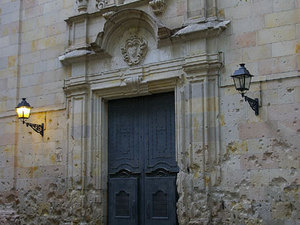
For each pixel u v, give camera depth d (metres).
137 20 11.88
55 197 12.88
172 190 11.29
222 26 10.50
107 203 12.30
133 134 12.25
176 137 11.07
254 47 10.24
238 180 9.98
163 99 11.88
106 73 12.45
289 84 9.68
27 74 14.28
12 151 14.08
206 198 10.19
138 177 11.98
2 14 15.08
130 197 11.92
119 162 12.34
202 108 10.58
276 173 9.54
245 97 9.57
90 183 12.24
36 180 13.40
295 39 9.77
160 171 11.62
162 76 11.45
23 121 12.68
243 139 10.07
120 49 12.35
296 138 9.41
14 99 14.34
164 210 11.36
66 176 12.72
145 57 11.91
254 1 10.41
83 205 12.13
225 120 10.38
